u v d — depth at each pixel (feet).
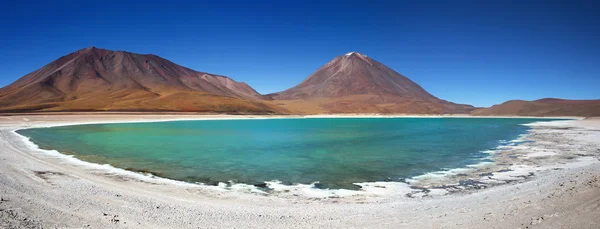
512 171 60.59
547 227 28.12
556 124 239.09
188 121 286.87
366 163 71.31
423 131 176.04
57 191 41.19
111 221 30.68
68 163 67.26
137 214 33.24
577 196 36.68
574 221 28.91
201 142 112.68
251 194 45.85
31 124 196.95
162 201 39.09
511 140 120.06
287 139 125.59
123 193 42.34
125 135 138.21
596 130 164.45
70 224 29.40
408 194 46.01
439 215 33.76
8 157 68.80
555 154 80.59
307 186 51.11
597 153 81.15
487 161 73.05
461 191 47.11
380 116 513.04
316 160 75.66
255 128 195.21
